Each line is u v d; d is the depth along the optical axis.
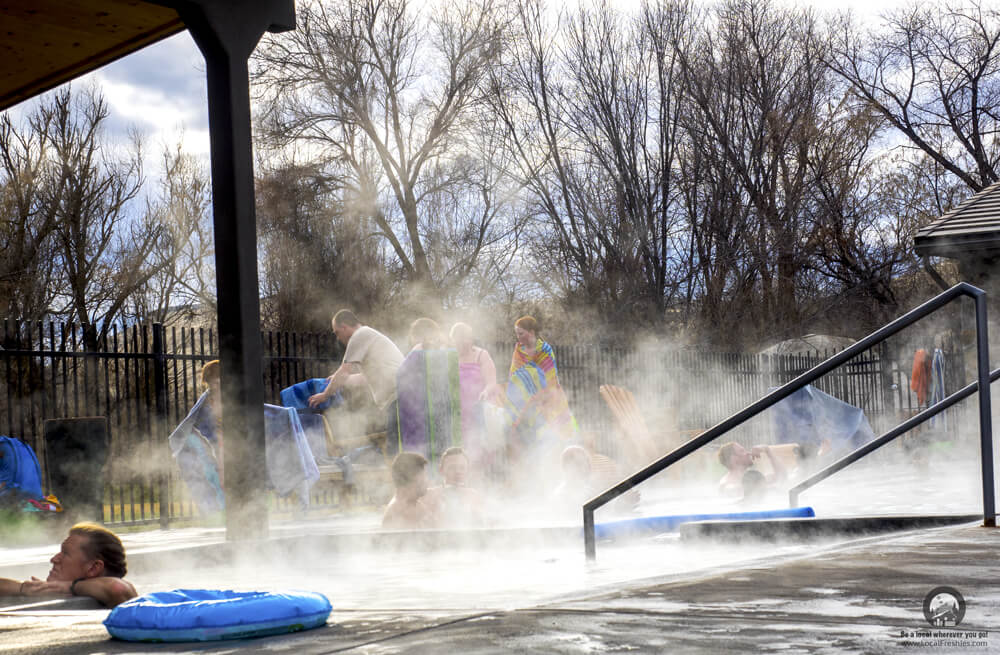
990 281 15.55
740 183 30.77
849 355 4.14
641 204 30.09
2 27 6.17
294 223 26.81
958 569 2.60
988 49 30.38
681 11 30.39
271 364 10.58
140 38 6.40
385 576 3.90
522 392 9.55
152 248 26.11
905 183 31.17
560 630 1.88
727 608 2.07
